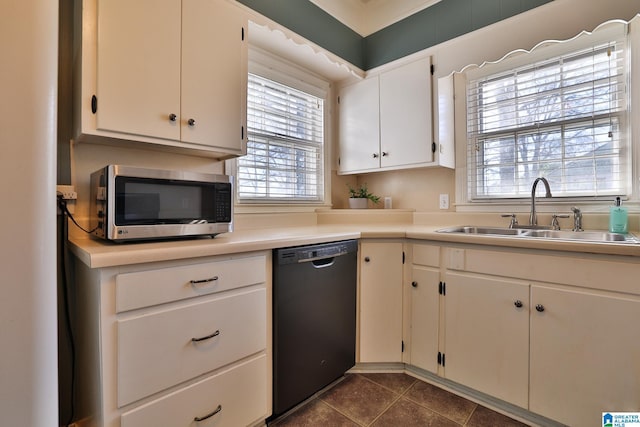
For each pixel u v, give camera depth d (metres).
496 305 1.45
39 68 0.48
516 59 2.02
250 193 2.06
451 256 1.59
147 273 0.99
